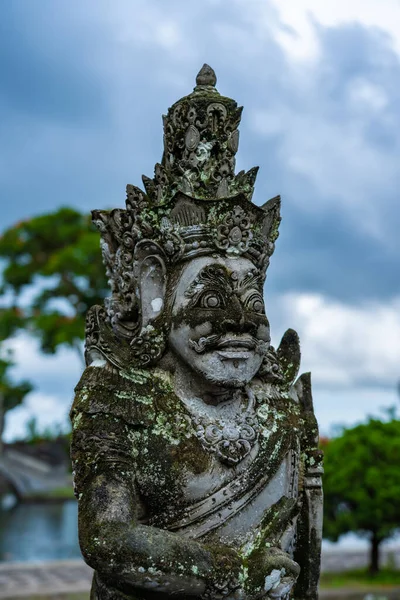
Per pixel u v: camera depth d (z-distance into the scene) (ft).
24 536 60.90
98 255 79.25
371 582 40.88
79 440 10.25
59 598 35.88
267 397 11.46
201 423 10.66
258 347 10.87
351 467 41.09
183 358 10.85
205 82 12.23
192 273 10.86
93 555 9.53
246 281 10.98
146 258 11.13
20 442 100.94
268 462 10.88
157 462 10.34
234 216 11.03
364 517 40.96
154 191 11.66
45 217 83.66
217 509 10.46
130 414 10.41
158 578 9.52
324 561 47.65
